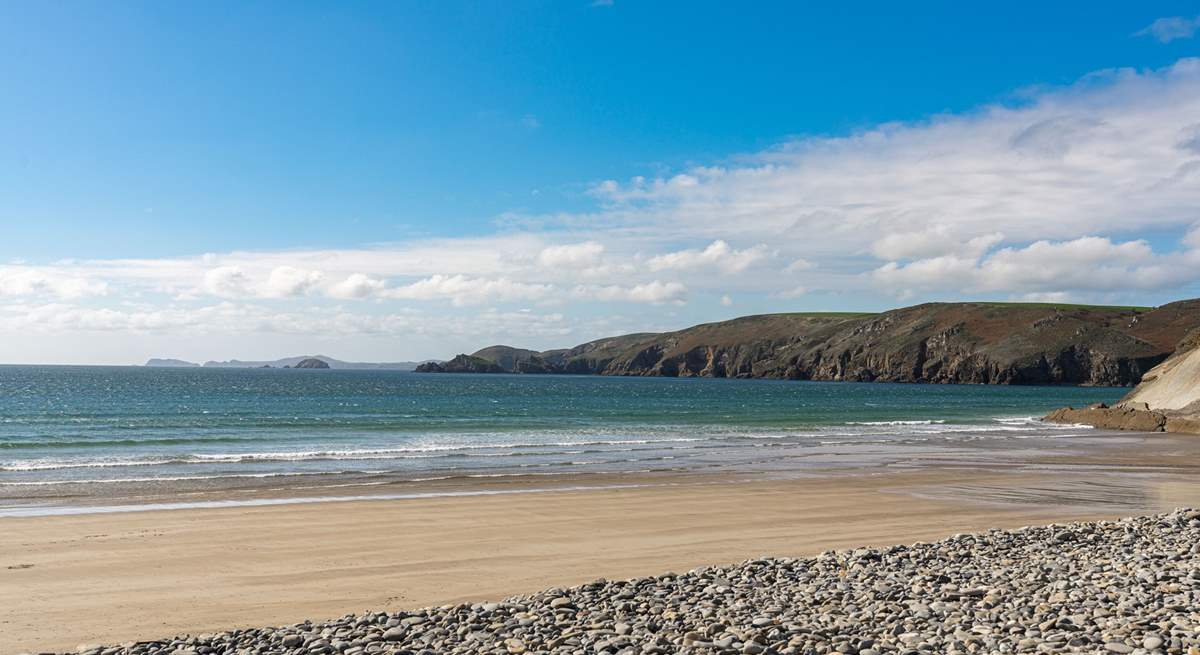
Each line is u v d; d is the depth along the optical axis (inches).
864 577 451.8
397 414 2701.8
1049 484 1011.3
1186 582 406.0
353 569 524.7
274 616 418.9
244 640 351.9
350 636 352.2
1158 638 301.3
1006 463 1294.3
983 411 3366.1
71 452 1369.3
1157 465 1290.6
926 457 1382.9
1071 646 305.1
